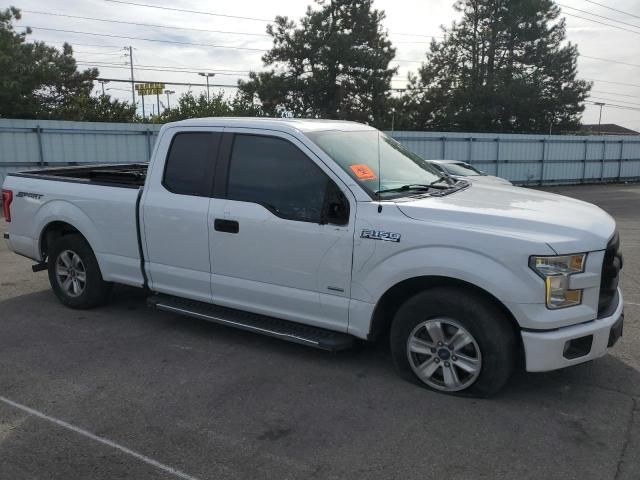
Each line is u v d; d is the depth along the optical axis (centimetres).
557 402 386
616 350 479
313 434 348
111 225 536
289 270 436
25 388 412
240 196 459
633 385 412
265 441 341
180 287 504
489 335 372
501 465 315
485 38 4234
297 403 388
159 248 505
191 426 359
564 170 2806
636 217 1469
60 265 598
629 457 321
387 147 493
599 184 2900
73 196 563
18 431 354
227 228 459
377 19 3594
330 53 3400
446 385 395
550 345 358
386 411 376
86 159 1762
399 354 412
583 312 366
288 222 430
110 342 503
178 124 500
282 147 443
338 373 435
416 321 399
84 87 3316
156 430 354
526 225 368
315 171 425
